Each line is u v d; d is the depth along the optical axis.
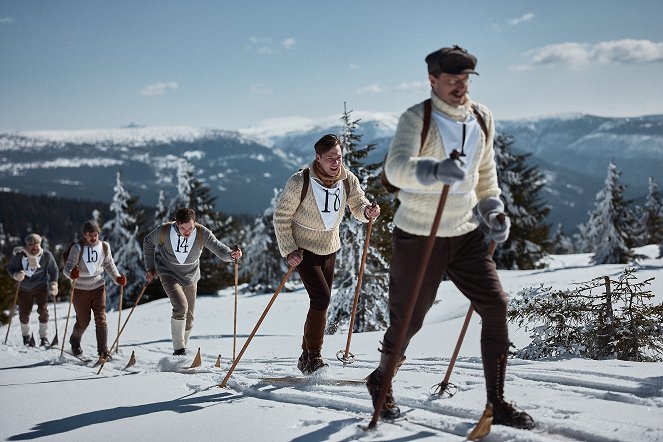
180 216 7.00
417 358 6.24
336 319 13.24
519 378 4.39
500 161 25.67
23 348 9.65
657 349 5.62
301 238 5.10
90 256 7.85
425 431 3.19
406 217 3.25
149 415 3.90
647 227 48.09
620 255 32.88
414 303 3.13
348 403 3.83
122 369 7.11
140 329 13.77
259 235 36.69
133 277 32.78
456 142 3.12
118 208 33.25
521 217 25.69
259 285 36.50
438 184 3.17
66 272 7.84
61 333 13.66
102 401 4.46
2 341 11.78
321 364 5.07
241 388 4.66
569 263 34.84
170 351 8.90
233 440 3.23
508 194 25.62
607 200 32.88
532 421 3.14
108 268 7.99
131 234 33.03
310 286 5.10
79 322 8.15
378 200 12.70
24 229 159.38
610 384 3.91
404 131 3.13
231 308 17.75
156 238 7.14
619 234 32.69
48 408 4.37
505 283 15.44
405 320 3.17
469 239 3.27
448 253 3.24
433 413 3.51
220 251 7.03
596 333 5.66
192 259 7.19
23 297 10.09
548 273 17.20
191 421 3.66
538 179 28.05
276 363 6.53
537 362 5.08
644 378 4.03
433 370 5.09
